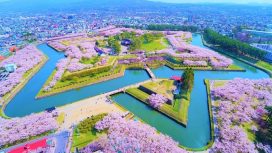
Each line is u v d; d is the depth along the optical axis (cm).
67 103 13125
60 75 16362
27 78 16900
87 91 14862
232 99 12606
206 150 8906
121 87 15300
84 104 12525
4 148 9031
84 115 11288
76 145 8981
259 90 13862
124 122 10094
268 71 18588
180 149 8556
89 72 16850
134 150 8188
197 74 18100
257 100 12788
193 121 11319
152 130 9731
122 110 11800
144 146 8394
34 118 10819
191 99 13650
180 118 11069
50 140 9112
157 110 12100
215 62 19475
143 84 14775
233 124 10369
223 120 10656
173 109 11756
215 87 14725
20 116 11900
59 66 18225
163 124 11044
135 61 19950
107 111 11650
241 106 11731
